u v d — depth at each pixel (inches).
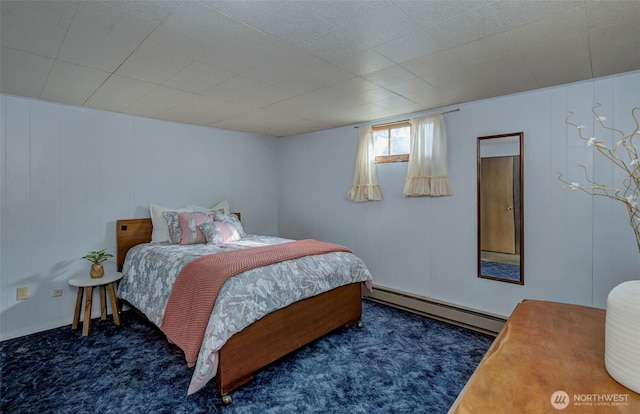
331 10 60.0
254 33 68.7
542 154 105.2
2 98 109.3
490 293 117.6
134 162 140.6
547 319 53.2
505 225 113.3
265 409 75.2
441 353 101.4
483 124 117.3
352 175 161.3
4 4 57.5
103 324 123.2
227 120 150.2
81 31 67.4
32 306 116.0
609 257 94.9
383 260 149.7
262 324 85.7
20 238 113.5
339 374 89.5
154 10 59.8
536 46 75.0
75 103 120.6
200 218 140.4
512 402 32.4
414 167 133.4
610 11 60.2
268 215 196.4
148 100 117.0
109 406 76.0
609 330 36.9
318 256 111.1
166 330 90.7
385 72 90.7
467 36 70.2
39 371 90.7
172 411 74.3
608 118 93.9
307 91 107.3
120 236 134.6
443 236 129.3
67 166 123.0
